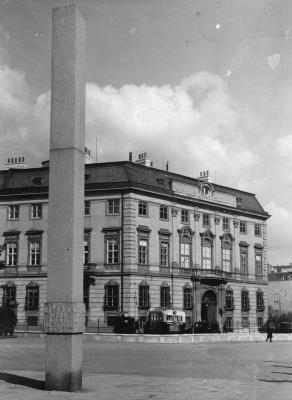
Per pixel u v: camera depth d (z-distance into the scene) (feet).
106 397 39.19
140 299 185.26
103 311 183.83
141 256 188.96
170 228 200.75
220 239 222.07
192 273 205.57
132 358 80.53
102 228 188.03
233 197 231.09
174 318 164.45
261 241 244.22
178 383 47.96
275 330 215.31
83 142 48.42
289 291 321.32
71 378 42.96
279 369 66.03
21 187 194.80
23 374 55.31
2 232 195.83
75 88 47.57
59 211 46.21
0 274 193.67
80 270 46.29
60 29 48.49
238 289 226.79
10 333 142.82
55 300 44.93
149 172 200.75
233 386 46.11
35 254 191.11
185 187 208.44
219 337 148.15
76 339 44.11
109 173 191.31
